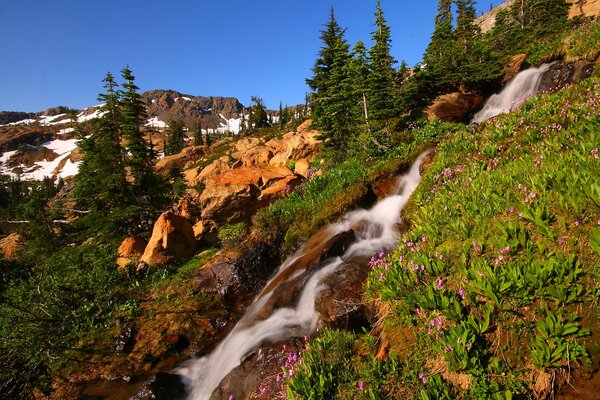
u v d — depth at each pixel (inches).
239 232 605.3
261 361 267.6
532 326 157.5
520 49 1129.4
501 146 377.7
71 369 370.3
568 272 164.2
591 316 149.3
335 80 872.3
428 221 280.8
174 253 577.6
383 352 198.1
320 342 225.9
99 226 825.5
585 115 323.9
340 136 858.8
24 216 1119.0
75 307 472.4
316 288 327.6
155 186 921.5
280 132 2346.2
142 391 309.4
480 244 212.1
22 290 559.2
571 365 140.7
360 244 412.8
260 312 364.5
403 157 561.3
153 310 444.5
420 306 192.4
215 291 457.7
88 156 944.3
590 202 186.5
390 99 708.0
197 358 365.7
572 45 773.3
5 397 349.7
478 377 151.3
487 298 177.5
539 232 196.1
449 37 1366.9
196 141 3959.2
